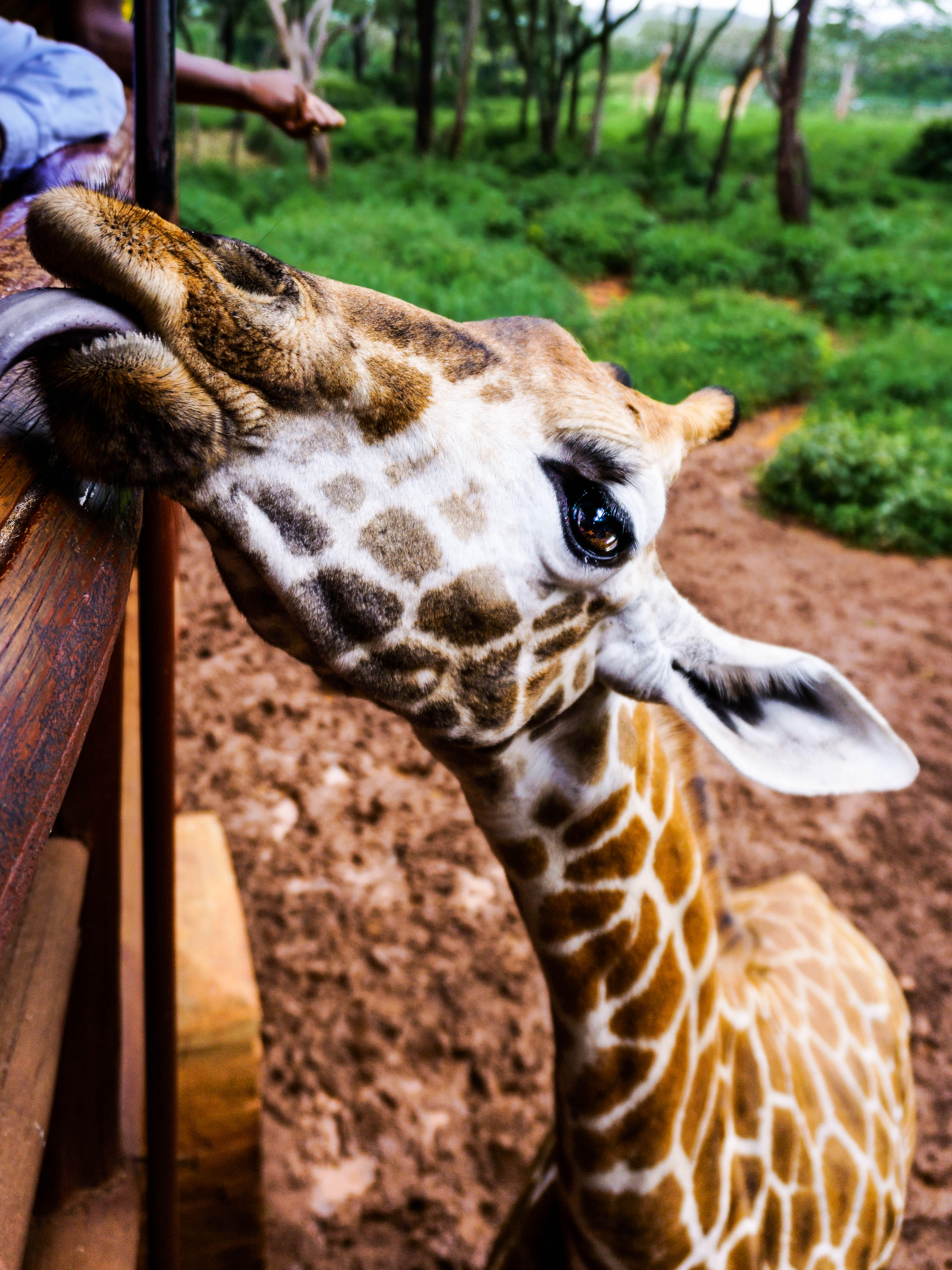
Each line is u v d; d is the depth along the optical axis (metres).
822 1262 1.98
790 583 7.34
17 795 0.64
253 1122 2.49
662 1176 1.65
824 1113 2.05
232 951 2.57
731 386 11.02
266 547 1.15
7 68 1.64
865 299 14.93
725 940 1.96
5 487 0.83
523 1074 3.53
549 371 1.36
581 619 1.43
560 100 25.70
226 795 4.64
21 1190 1.30
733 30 54.66
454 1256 3.03
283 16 19.27
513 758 1.51
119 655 1.75
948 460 8.89
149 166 1.24
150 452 0.99
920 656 6.45
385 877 4.27
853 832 4.86
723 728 1.54
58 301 0.87
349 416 1.17
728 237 17.92
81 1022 1.85
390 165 23.17
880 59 43.19
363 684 1.33
